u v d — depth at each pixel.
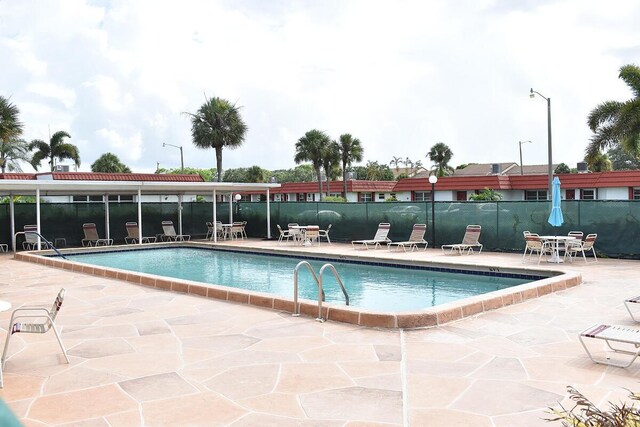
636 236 13.50
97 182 18.23
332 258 16.06
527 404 4.12
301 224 21.92
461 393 4.38
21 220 20.47
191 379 4.82
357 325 6.80
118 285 10.68
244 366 5.18
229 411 4.08
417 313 6.62
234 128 40.88
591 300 8.27
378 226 18.89
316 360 5.34
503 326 6.65
